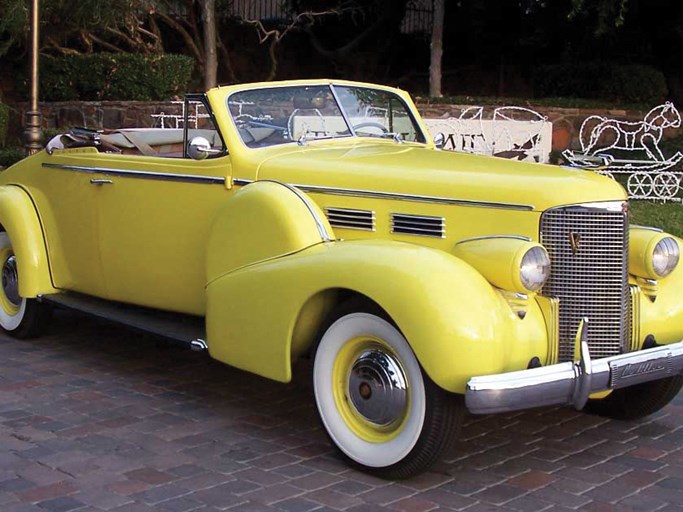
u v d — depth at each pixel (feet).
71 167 20.95
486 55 66.74
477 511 13.30
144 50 56.80
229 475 14.47
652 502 13.74
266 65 66.95
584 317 14.40
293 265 15.17
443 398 13.64
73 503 13.35
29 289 21.65
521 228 14.79
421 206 15.75
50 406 17.70
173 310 19.43
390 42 66.80
